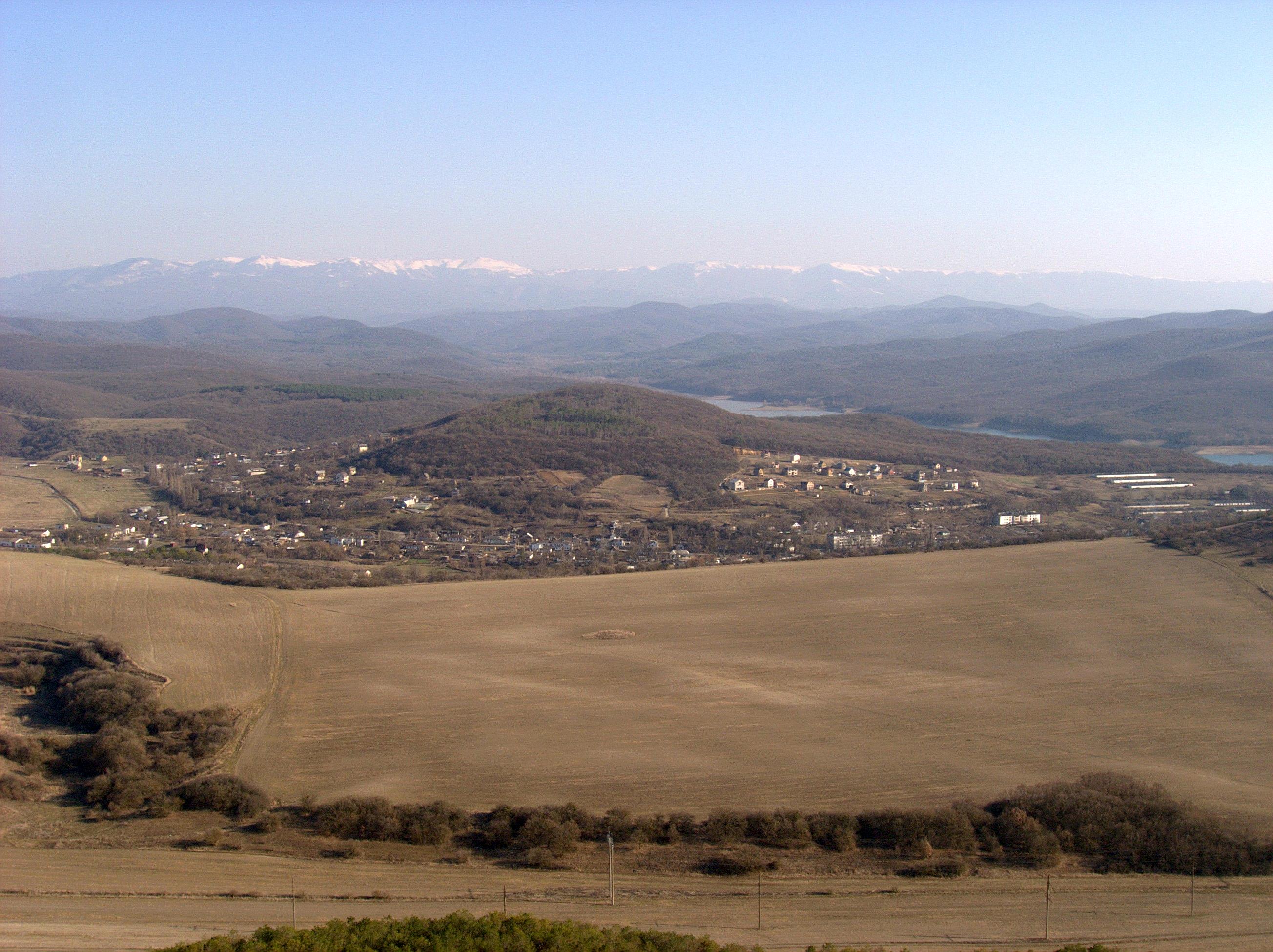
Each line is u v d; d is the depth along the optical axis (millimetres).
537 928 45500
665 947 44875
